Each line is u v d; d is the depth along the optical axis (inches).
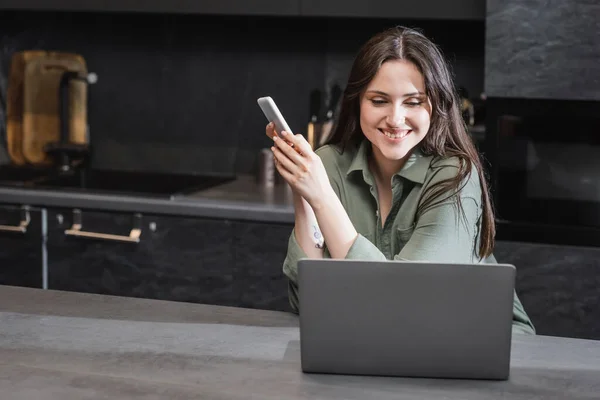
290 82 173.5
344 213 82.5
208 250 149.6
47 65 182.1
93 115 183.8
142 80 180.7
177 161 181.0
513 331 91.4
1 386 68.8
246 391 68.1
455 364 70.1
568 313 138.6
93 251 155.0
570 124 137.7
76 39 182.7
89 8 160.1
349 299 69.7
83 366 73.0
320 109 171.9
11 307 88.0
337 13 149.9
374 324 69.9
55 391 68.0
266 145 176.4
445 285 68.8
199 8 155.2
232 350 76.9
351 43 169.6
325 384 69.4
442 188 87.7
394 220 93.0
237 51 175.2
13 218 157.4
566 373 71.9
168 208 150.2
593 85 135.2
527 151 139.9
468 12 144.1
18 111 183.0
